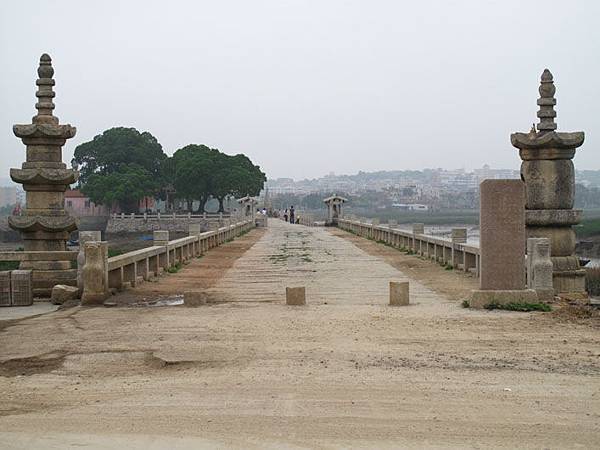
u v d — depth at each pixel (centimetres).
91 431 830
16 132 2081
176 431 824
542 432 812
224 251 3941
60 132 2102
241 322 1508
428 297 1914
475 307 1661
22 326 1508
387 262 3128
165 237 2697
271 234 6272
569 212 1991
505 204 1650
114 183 11069
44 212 2108
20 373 1115
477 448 762
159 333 1394
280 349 1239
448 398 946
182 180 11456
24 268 2061
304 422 851
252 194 12231
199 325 1476
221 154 11906
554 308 1639
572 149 2014
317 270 2773
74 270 2092
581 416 869
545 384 1011
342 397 952
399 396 956
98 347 1274
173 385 1023
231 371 1095
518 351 1219
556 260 1992
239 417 872
